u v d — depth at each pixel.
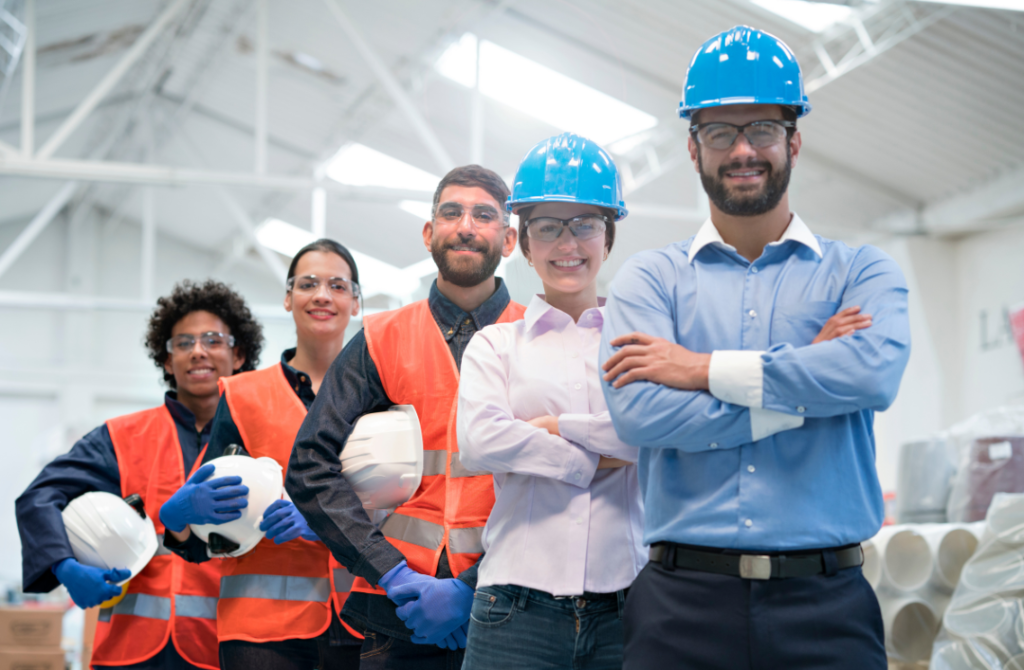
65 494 2.82
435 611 1.92
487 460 1.85
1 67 8.75
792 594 1.51
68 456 2.88
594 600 1.81
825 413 1.52
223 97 12.85
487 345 2.01
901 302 1.60
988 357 9.19
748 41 1.65
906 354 1.55
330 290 2.80
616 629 1.81
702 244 1.74
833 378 1.50
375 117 11.55
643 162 10.34
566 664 1.79
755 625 1.50
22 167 8.15
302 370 2.83
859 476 1.59
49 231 17.91
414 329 2.24
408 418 2.16
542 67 9.20
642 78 8.77
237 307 3.20
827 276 1.67
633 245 11.77
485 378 1.95
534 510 1.85
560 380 1.93
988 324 9.22
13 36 8.19
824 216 10.16
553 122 9.88
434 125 10.95
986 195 8.75
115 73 8.23
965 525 3.38
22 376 16.92
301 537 2.41
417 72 10.06
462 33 9.02
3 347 17.19
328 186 8.67
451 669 2.07
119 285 18.14
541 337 1.99
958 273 9.63
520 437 1.83
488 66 9.45
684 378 1.56
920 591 3.34
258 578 2.43
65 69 11.66
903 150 8.69
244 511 2.38
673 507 1.61
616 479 1.88
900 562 3.40
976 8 6.64
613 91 9.20
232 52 11.43
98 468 2.88
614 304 1.73
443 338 2.22
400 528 2.09
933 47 7.27
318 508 2.03
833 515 1.54
